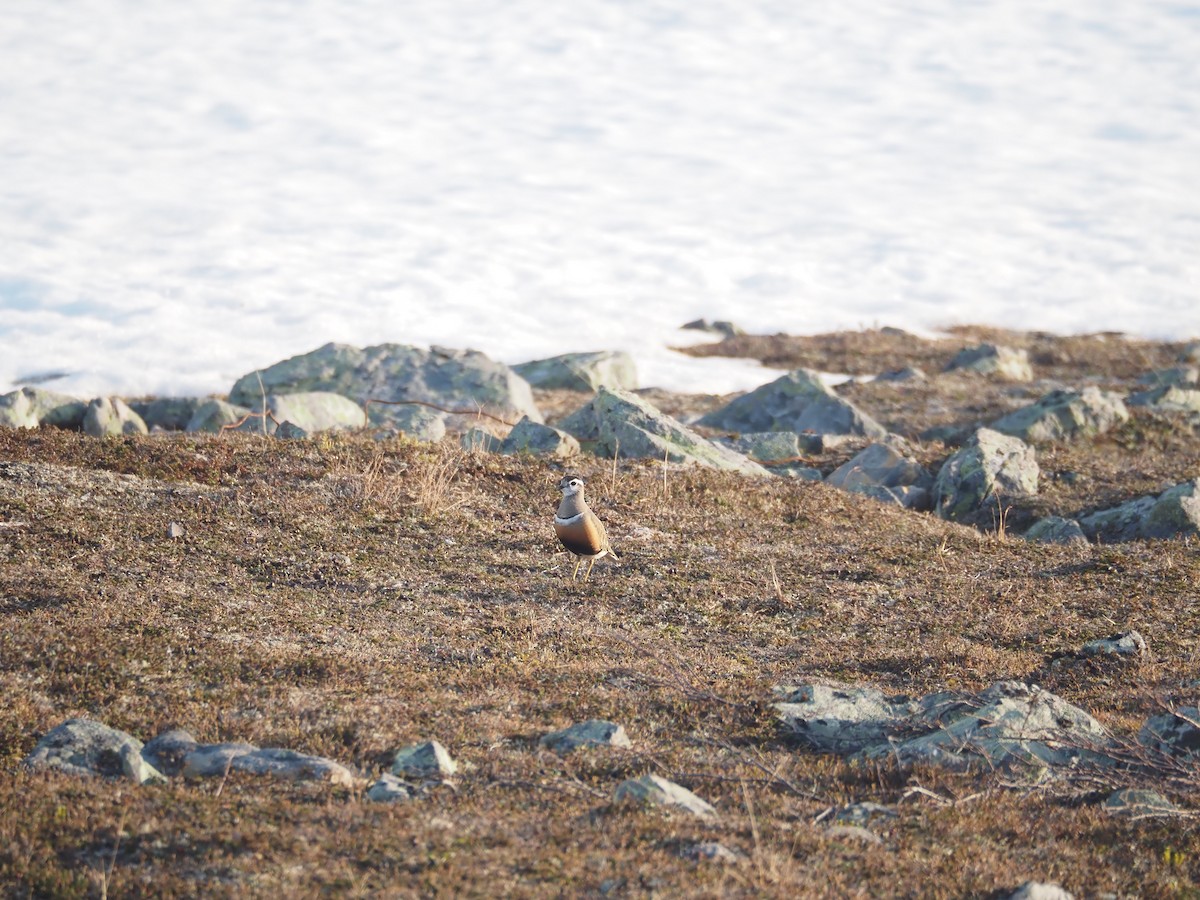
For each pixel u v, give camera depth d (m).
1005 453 76.88
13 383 112.19
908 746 34.12
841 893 25.75
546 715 36.09
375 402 94.56
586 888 25.11
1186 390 107.56
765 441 86.81
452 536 55.28
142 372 116.69
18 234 170.12
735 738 35.38
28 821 27.25
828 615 48.75
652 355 141.00
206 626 41.19
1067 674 42.53
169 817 27.64
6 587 42.66
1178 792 32.09
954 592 52.25
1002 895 26.45
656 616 47.81
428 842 26.72
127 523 51.03
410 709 35.34
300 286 156.12
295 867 25.45
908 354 145.88
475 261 180.25
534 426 73.75
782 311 169.62
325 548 51.44
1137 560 57.06
